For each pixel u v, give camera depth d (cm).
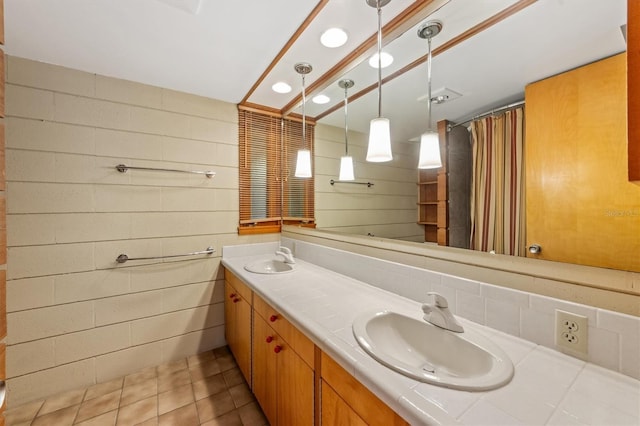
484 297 104
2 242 61
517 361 81
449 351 97
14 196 157
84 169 176
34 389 162
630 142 50
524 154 94
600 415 61
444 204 120
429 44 124
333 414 92
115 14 125
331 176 195
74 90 173
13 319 158
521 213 95
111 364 186
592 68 79
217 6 121
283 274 180
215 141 223
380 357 81
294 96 216
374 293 142
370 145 132
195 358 213
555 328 86
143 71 178
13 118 157
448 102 119
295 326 113
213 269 224
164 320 205
